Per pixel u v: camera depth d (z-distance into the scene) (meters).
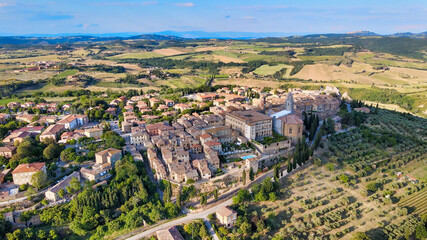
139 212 152.75
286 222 152.00
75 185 163.75
